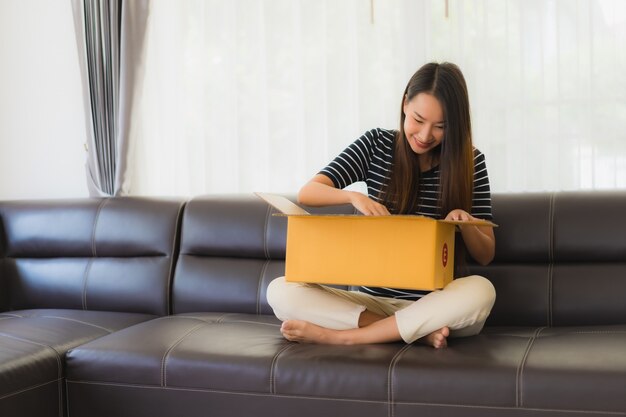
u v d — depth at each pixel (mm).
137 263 3004
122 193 3352
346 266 2176
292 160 3246
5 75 3715
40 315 2805
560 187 2898
